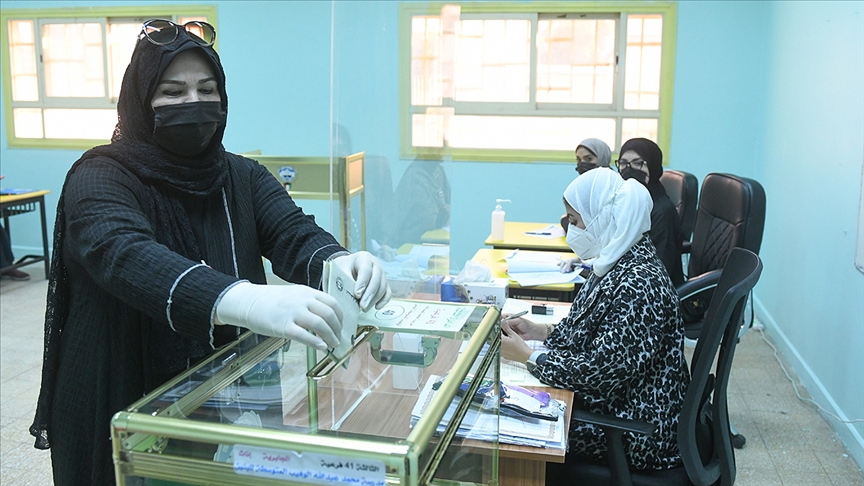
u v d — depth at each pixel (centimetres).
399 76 192
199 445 60
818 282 294
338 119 192
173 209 96
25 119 562
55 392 95
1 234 488
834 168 274
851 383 249
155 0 523
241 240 105
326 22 503
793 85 357
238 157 114
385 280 94
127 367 93
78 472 95
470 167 497
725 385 150
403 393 71
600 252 171
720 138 465
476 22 481
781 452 252
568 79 481
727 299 136
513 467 142
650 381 158
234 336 98
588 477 156
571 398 155
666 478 154
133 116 95
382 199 200
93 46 539
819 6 308
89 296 93
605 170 172
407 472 54
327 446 56
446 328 86
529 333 196
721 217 262
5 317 420
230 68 521
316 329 73
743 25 449
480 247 505
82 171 92
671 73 463
